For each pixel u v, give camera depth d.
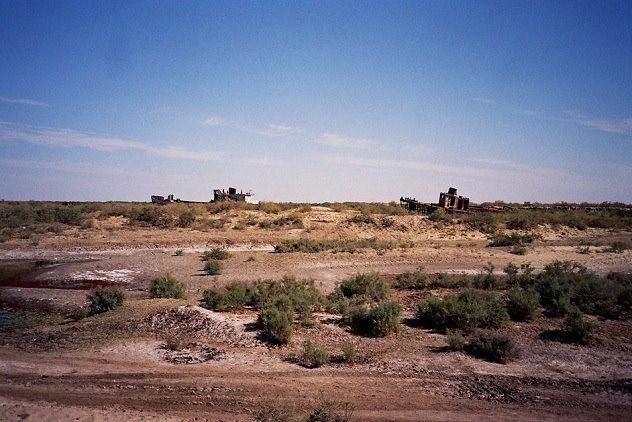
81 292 23.47
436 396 11.52
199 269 28.59
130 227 44.88
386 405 10.99
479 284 22.97
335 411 10.60
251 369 13.13
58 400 11.29
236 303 19.19
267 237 40.47
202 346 14.82
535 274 23.88
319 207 55.72
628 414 10.68
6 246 35.38
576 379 12.59
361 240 38.81
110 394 11.62
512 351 14.08
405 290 23.08
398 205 63.72
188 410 10.75
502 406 11.02
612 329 16.64
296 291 20.38
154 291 21.91
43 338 16.12
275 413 10.38
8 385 12.19
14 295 22.80
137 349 14.67
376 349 14.70
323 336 15.82
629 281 22.23
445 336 16.09
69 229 43.50
